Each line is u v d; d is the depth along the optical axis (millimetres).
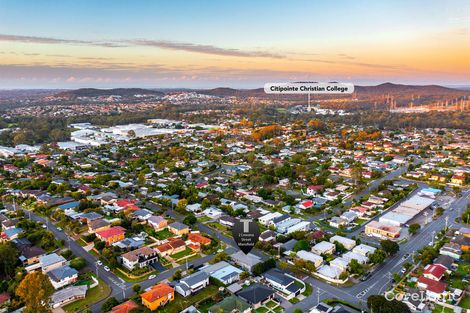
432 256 111875
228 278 101438
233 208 158000
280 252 117438
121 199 169125
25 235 128750
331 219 146750
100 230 132625
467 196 179250
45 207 156750
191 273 105250
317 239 126812
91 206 158125
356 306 89500
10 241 121500
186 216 145375
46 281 83375
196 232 133125
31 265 110750
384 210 160875
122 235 128750
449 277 102625
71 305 91438
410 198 171875
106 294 96375
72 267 108062
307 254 114188
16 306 89125
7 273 105188
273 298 93938
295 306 90688
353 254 114688
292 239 127500
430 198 172375
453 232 134125
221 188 192000
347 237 132375
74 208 156000
